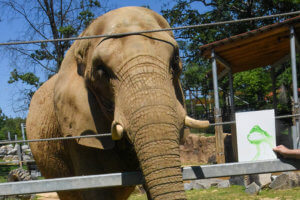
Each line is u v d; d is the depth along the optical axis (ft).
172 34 10.71
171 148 7.70
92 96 10.66
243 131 8.98
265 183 28.89
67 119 11.05
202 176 8.61
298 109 30.58
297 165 8.73
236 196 27.02
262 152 8.93
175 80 10.21
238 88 88.48
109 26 9.80
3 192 8.35
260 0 78.33
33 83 66.28
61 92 11.43
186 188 32.40
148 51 8.97
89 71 10.28
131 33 8.43
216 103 37.99
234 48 40.24
